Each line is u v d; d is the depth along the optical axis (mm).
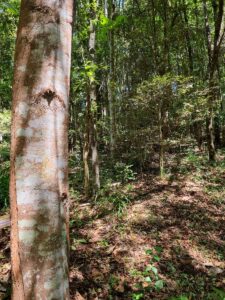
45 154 971
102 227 5242
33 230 935
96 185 6535
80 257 4266
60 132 1015
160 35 10984
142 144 9453
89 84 6016
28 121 969
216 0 9875
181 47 12297
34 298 917
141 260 4305
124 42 13164
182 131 11523
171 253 4539
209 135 9242
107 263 4172
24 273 923
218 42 8969
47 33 993
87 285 3688
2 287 3293
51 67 991
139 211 5906
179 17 11148
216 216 5801
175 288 3787
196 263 4328
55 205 974
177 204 6293
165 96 7727
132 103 8938
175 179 7910
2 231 4547
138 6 11195
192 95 8359
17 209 949
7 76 10273
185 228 5305
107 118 10102
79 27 6117
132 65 13578
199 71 12312
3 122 9703
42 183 955
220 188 7168
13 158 980
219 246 4801
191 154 9961
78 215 5734
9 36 9523
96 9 5770
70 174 8484
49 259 939
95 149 6523
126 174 7688
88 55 5949
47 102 982
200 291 3762
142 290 3672
